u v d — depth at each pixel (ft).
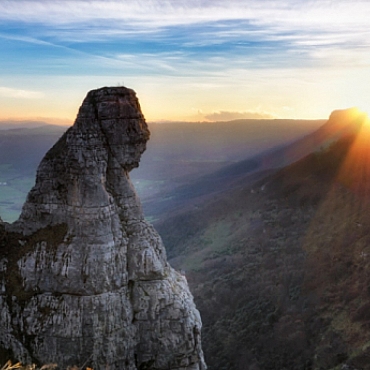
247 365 274.98
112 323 101.40
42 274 104.37
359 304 294.87
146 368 106.22
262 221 513.86
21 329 101.81
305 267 372.17
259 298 340.18
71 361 99.66
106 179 109.29
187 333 106.42
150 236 112.68
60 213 107.24
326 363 258.57
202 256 481.05
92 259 101.76
